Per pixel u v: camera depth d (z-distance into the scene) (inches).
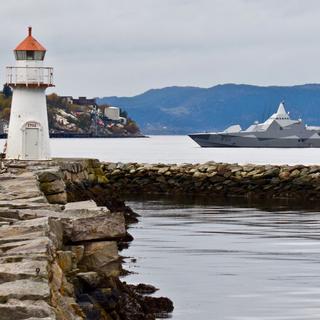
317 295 1526.8
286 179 4325.8
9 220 1269.7
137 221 2869.1
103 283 1114.7
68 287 991.0
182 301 1451.8
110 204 3088.1
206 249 2107.5
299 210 3444.9
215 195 4360.2
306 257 1984.5
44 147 3405.5
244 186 4362.7
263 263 1886.1
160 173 4471.0
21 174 2258.9
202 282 1638.8
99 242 1159.0
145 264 1856.5
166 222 2837.1
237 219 2987.2
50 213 1291.8
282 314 1370.6
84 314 969.5
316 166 4434.1
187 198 4131.4
